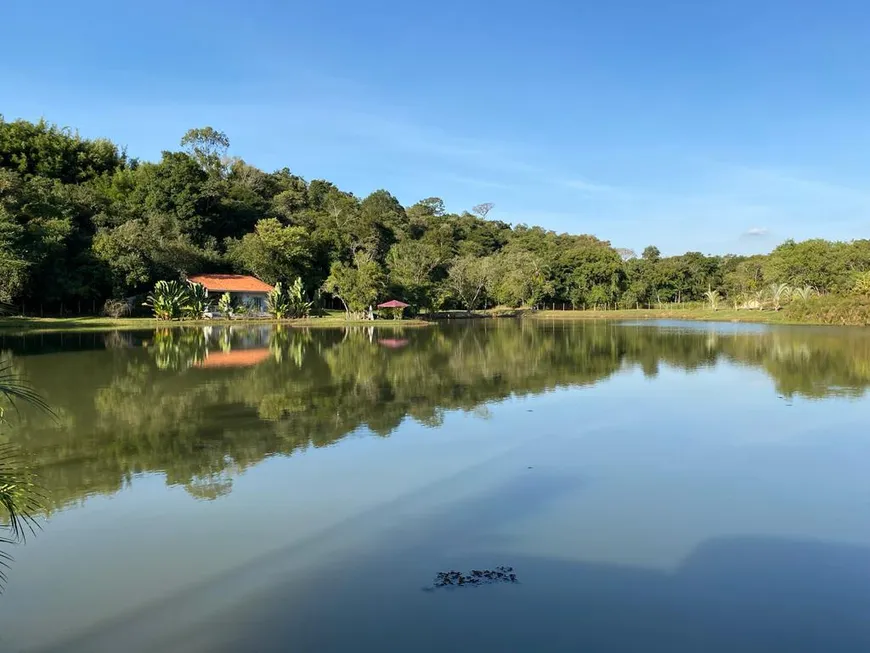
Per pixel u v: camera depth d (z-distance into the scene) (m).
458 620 6.29
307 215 100.38
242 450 12.98
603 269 101.31
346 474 11.34
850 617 6.42
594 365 27.33
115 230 63.09
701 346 36.59
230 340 39.91
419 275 77.19
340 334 46.62
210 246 79.50
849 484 10.84
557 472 11.49
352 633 6.07
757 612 6.50
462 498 10.06
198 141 109.75
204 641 5.98
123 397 18.84
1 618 6.46
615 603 6.68
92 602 6.77
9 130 77.00
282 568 7.55
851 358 29.58
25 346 34.25
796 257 80.50
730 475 11.35
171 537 8.52
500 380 22.70
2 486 6.43
